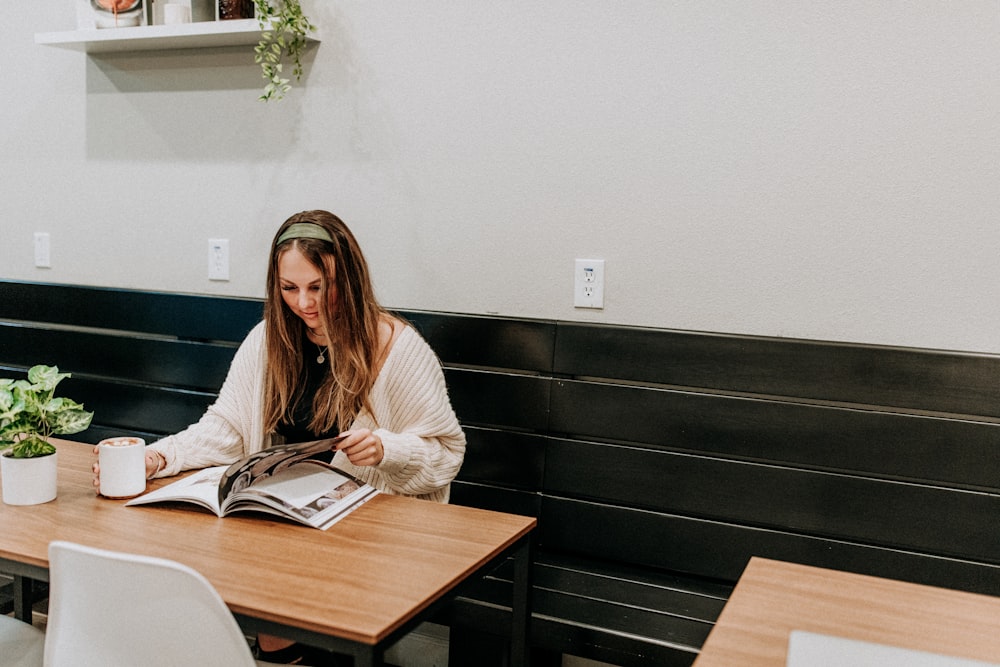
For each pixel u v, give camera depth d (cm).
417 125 236
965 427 189
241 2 241
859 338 200
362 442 172
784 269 205
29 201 290
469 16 227
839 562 201
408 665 258
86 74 276
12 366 290
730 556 210
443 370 233
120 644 129
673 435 213
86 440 282
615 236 219
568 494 226
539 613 204
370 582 134
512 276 230
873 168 195
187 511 163
